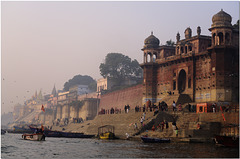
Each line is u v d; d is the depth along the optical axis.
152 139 36.09
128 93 74.12
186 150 28.56
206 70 48.62
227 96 44.78
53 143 40.34
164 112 44.47
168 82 56.00
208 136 35.72
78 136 52.22
